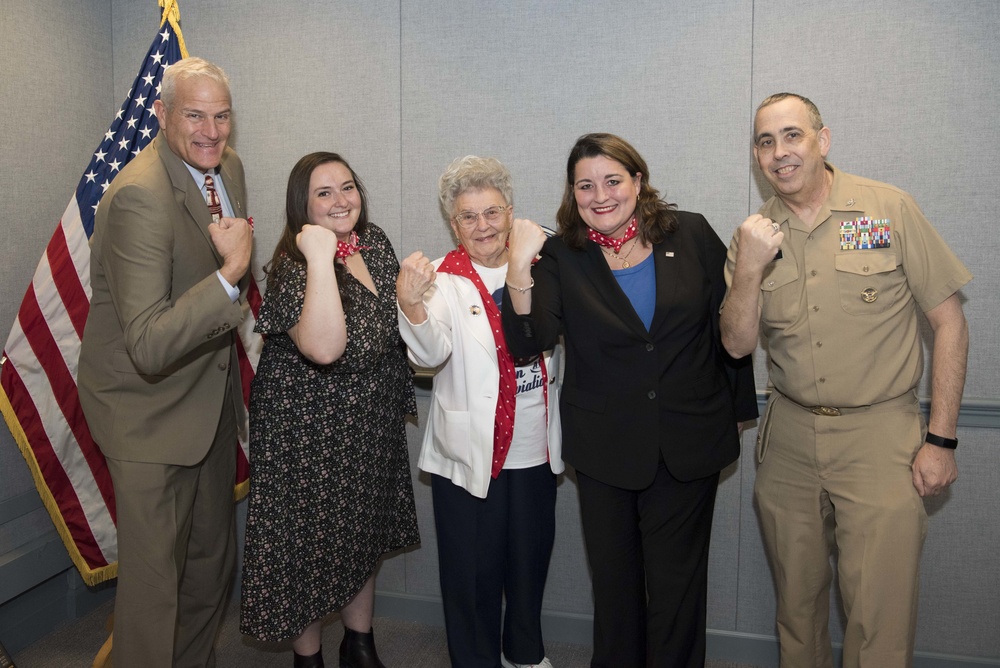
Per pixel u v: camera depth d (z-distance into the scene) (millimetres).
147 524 2186
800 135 1949
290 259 2188
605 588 2230
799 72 2449
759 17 2461
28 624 2830
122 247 2059
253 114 2916
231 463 2508
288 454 2211
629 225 2107
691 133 2553
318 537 2262
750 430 2633
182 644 2443
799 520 2133
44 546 2818
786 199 2061
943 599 2521
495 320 2230
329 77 2838
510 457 2301
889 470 1979
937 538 2506
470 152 2742
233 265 2072
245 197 2773
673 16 2527
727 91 2512
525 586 2412
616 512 2186
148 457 2176
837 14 2400
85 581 2760
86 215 2641
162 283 2068
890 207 1982
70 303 2635
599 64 2604
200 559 2441
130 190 2064
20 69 2674
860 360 1981
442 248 2814
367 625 2605
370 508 2346
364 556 2365
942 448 1948
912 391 2047
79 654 2768
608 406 2113
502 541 2350
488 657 2396
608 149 2023
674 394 2074
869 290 1971
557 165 2668
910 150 2393
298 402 2199
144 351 1993
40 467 2633
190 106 2105
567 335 2174
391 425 2383
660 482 2146
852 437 2014
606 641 2270
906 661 2004
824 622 2260
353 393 2242
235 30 2898
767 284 2088
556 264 2188
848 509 2020
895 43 2369
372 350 2203
